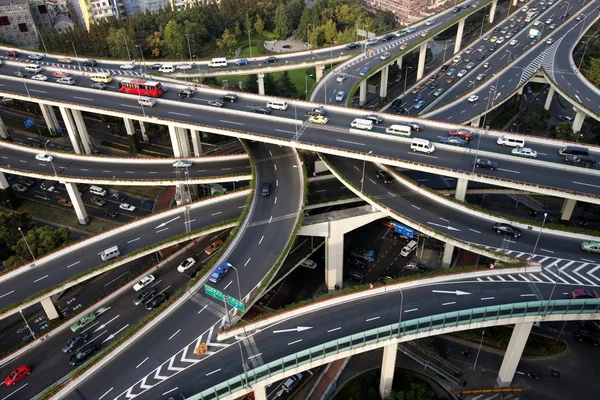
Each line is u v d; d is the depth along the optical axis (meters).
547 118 160.25
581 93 141.50
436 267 111.25
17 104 183.75
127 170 122.25
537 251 86.88
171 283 102.69
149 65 171.75
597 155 103.38
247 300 78.44
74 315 95.00
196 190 133.88
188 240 109.44
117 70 165.88
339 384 87.12
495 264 83.25
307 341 72.12
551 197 129.38
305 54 177.25
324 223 99.31
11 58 169.25
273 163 116.44
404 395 80.56
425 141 104.88
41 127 170.38
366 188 106.19
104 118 164.88
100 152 156.75
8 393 81.81
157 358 70.94
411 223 95.94
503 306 71.94
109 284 108.25
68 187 121.94
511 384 85.44
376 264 113.62
